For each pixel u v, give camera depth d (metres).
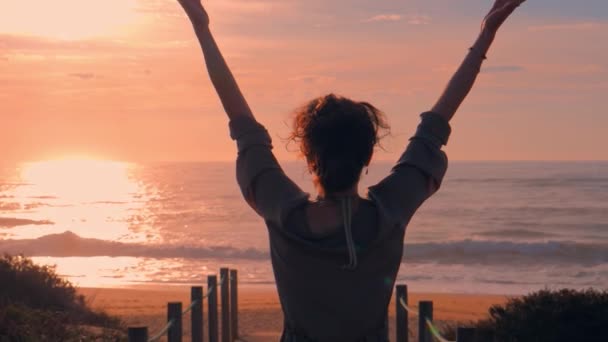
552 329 11.09
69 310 15.65
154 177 165.62
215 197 95.44
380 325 2.13
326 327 2.09
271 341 14.21
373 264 2.07
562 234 51.22
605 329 10.95
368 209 2.11
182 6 2.40
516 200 76.62
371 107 2.18
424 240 49.00
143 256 40.50
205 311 18.83
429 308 7.43
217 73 2.33
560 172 133.75
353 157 2.08
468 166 185.62
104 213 73.38
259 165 2.21
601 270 34.25
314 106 2.16
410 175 2.16
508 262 36.84
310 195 2.18
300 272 2.07
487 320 11.99
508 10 2.31
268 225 2.15
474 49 2.34
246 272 33.44
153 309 20.23
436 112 2.26
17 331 9.80
